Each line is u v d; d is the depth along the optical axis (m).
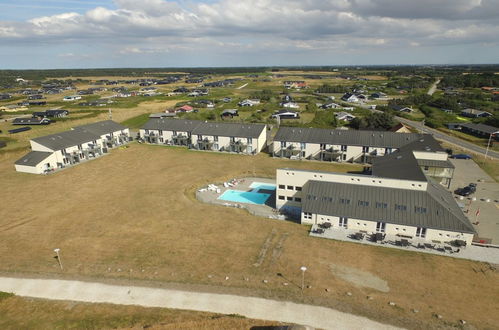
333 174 55.50
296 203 60.12
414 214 48.22
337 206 51.75
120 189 70.38
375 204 50.56
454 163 85.06
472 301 35.28
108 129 107.81
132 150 103.44
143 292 37.44
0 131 120.38
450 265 41.81
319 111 158.00
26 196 66.81
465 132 118.69
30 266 42.75
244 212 59.44
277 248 46.19
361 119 128.12
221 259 43.66
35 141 85.38
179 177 78.00
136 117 153.00
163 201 63.72
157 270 41.38
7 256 45.19
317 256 44.03
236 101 194.38
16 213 58.81
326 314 33.56
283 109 163.50
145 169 84.31
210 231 51.66
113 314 34.09
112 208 60.56
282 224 54.19
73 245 47.72
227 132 100.50
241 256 44.31
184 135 107.69
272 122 137.25
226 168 84.56
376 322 32.41
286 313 33.78
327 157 89.19
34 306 35.66
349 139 87.81
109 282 39.31
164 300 36.12
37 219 56.34
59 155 86.00
